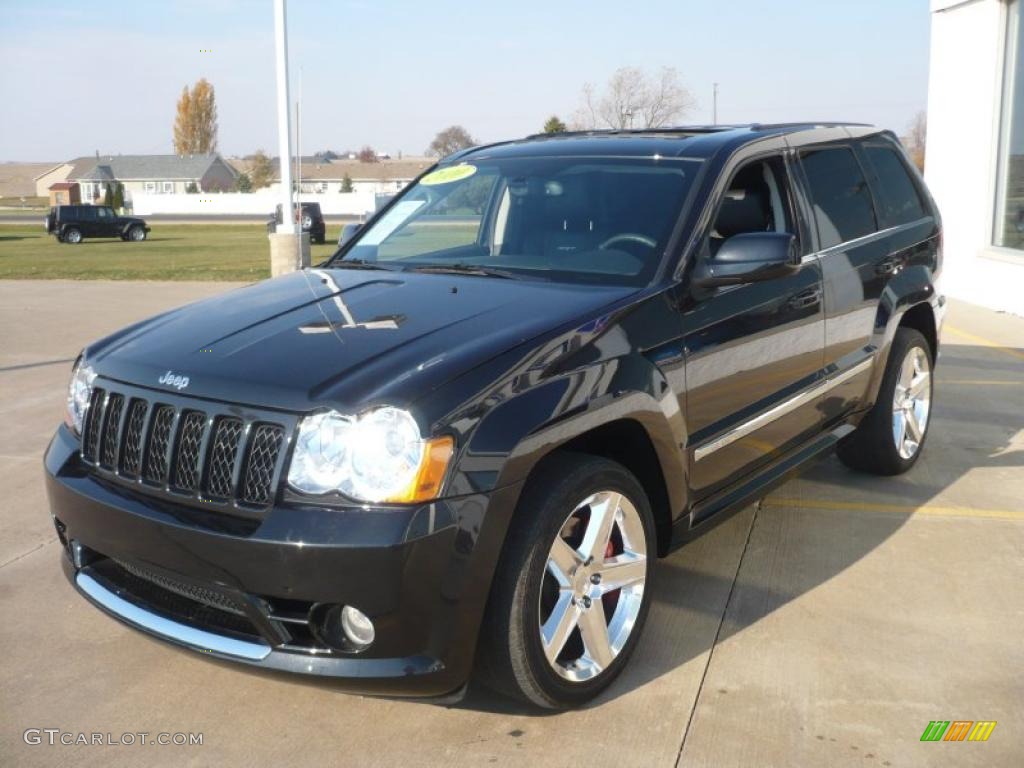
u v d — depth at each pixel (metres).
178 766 2.86
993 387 7.57
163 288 16.69
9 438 6.50
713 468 3.68
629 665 3.40
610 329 3.18
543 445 2.83
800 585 4.04
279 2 15.29
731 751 2.89
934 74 13.54
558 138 4.64
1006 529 4.65
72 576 3.28
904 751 2.89
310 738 3.00
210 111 118.12
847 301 4.53
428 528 2.62
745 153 4.05
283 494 2.70
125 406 3.05
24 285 17.47
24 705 3.20
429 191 4.57
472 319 3.16
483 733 3.01
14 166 155.88
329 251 29.22
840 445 5.00
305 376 2.83
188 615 2.96
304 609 2.73
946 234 13.38
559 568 2.97
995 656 3.44
